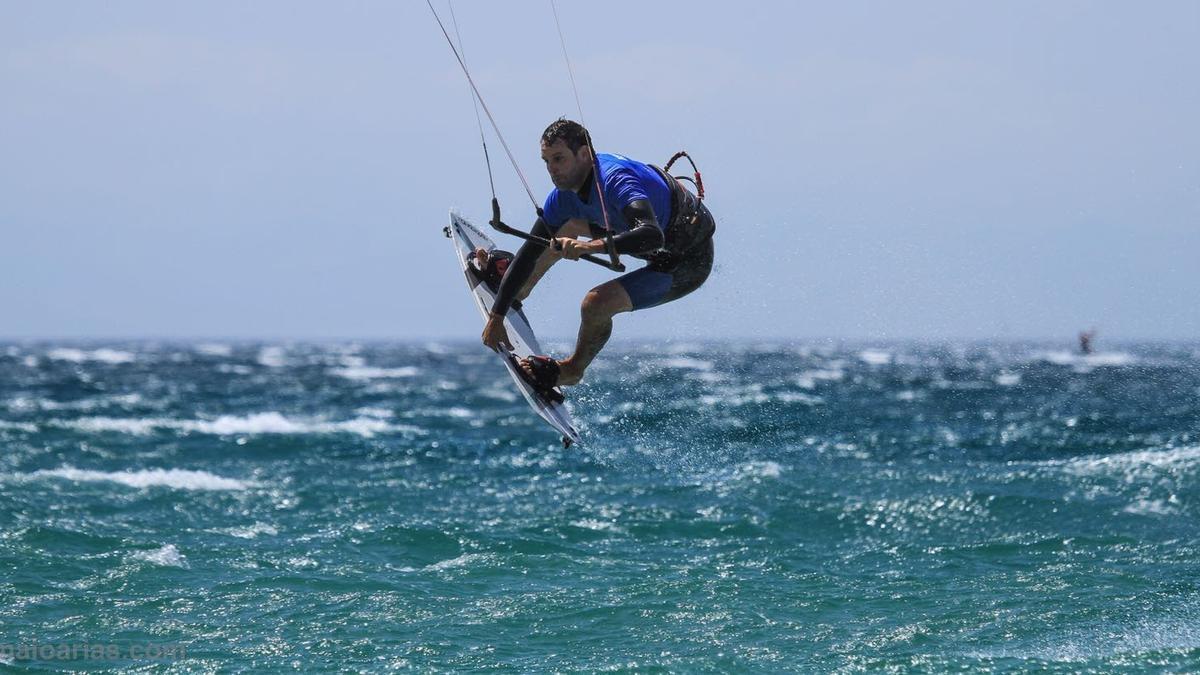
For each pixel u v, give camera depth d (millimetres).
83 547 40562
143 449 76625
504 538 43281
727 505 50594
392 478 62500
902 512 48156
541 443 82000
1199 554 39812
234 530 45500
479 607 33250
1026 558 40031
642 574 37719
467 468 67375
